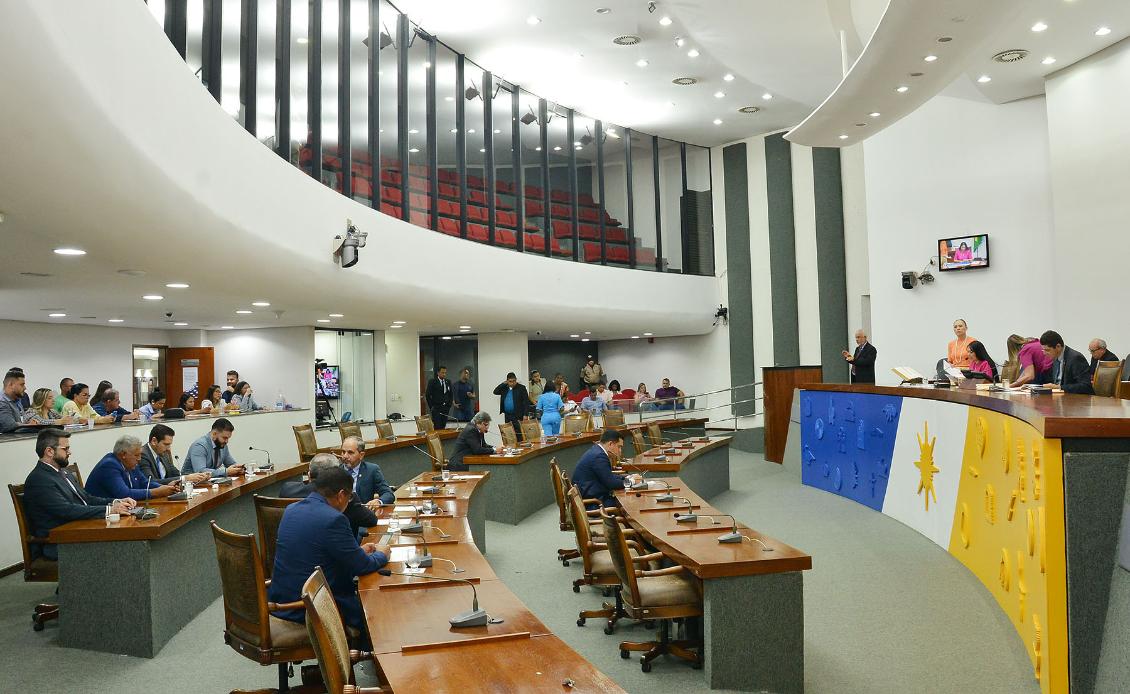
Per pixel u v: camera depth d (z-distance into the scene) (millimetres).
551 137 14297
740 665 3805
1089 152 8547
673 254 16672
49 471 5039
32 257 6094
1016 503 4375
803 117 15367
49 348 12047
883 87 7836
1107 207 8352
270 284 7668
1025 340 7785
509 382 14539
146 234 5285
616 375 20125
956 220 10516
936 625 4668
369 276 8945
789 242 15938
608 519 4062
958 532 6039
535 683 2336
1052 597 3031
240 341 13953
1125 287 8180
